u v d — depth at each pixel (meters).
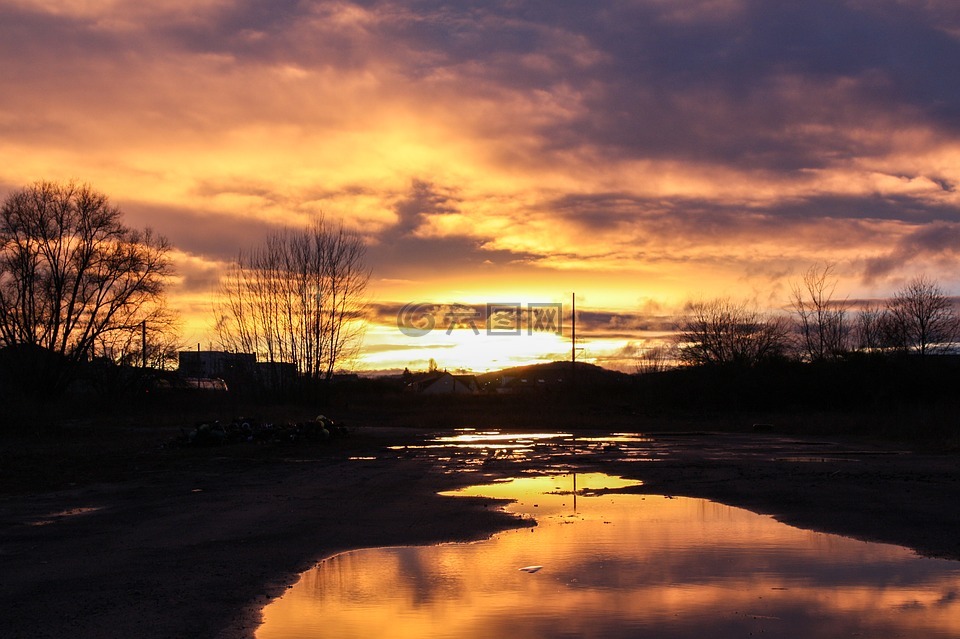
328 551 10.34
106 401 52.12
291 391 55.09
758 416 47.28
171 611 7.48
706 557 10.01
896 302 57.88
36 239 50.72
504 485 17.48
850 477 18.05
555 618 7.58
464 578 9.02
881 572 9.21
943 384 47.75
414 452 26.80
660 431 39.09
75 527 12.03
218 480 18.56
